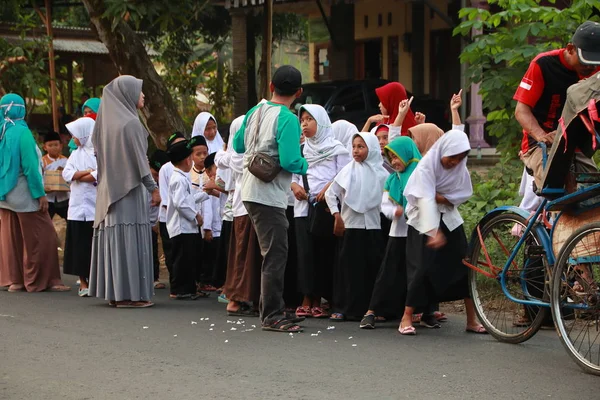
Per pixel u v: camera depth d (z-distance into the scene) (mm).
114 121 8547
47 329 7301
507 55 9703
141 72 13492
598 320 5887
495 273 6812
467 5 18172
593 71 6344
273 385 5426
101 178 8641
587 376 5664
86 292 9352
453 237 7047
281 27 28578
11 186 9555
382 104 8633
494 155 15742
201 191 9328
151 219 10133
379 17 23250
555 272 5957
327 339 6906
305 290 8008
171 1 12297
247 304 8125
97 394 5227
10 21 21219
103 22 13102
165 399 5121
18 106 9758
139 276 8547
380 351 6434
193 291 9281
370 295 7742
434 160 6852
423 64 21984
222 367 5910
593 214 5883
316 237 7961
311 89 17375
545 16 9625
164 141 13766
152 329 7336
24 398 5145
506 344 6680
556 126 6602
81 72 26047
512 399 5125
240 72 21672
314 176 7988
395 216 7309
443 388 5359
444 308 8477
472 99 16828
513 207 6730
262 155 7207
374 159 7758
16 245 9766
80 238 9391
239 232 7988
